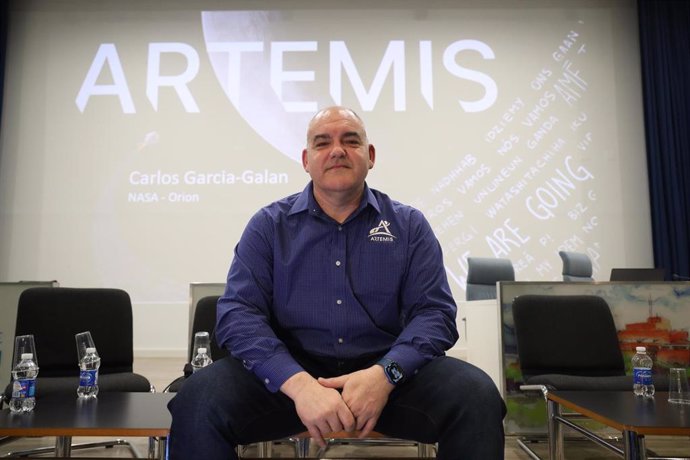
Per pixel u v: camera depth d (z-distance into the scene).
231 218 5.01
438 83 5.12
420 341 1.08
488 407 0.95
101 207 5.01
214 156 5.07
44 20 5.23
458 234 4.95
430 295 1.20
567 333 2.26
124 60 5.18
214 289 2.59
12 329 2.51
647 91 5.01
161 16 5.23
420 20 5.20
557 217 4.96
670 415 1.32
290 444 2.35
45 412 1.29
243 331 1.10
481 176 5.01
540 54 5.14
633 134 5.06
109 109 5.11
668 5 5.16
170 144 5.08
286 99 5.12
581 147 5.04
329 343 1.20
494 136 5.05
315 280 1.21
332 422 0.94
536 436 2.33
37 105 5.12
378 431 1.11
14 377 1.45
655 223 4.87
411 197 5.01
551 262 4.91
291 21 5.21
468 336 3.01
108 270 4.95
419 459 1.28
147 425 1.15
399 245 1.24
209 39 5.21
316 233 1.23
